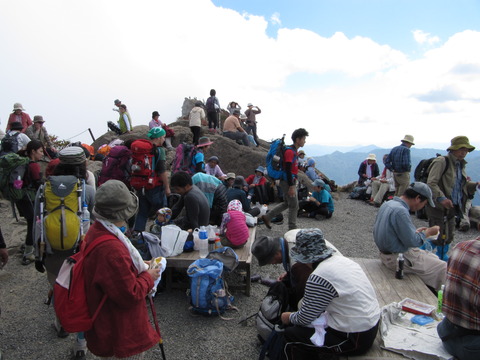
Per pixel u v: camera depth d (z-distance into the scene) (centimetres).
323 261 271
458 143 510
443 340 261
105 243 198
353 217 905
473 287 236
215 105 1384
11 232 627
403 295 354
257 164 1142
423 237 395
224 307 394
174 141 1302
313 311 259
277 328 296
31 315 398
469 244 246
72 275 204
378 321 270
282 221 804
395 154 812
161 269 236
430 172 525
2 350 334
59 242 293
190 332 366
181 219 497
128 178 534
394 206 395
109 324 206
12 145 664
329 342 263
